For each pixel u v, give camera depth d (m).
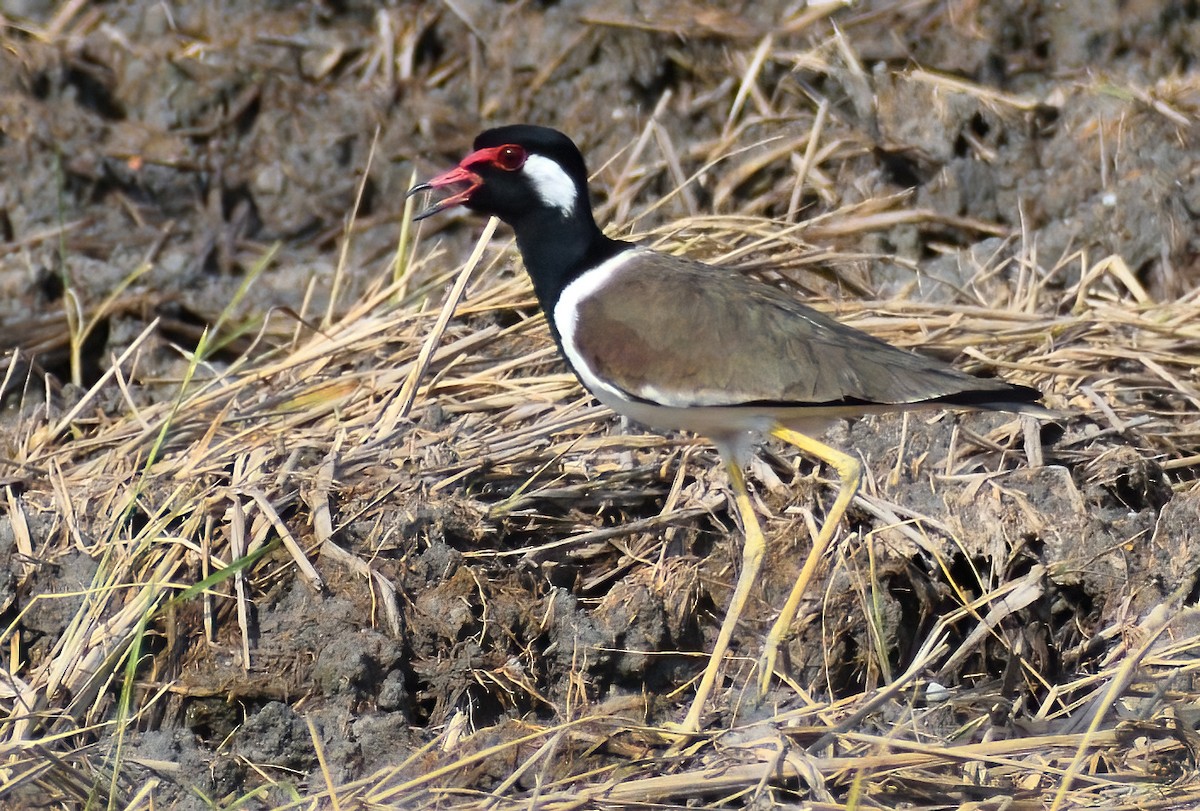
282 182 16.14
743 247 13.47
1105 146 15.14
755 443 11.51
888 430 11.86
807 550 11.02
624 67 16.47
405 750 9.70
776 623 10.30
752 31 16.69
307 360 12.87
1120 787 8.95
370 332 13.03
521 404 12.32
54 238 15.27
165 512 10.91
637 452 11.90
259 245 15.72
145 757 9.56
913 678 10.28
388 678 10.05
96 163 15.83
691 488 11.53
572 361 10.69
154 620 10.27
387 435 11.59
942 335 12.87
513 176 10.71
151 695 10.07
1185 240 14.49
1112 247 14.53
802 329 10.19
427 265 15.10
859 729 9.84
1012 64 16.59
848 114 15.92
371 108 16.50
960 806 8.75
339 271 13.95
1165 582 10.70
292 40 17.41
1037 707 10.41
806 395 9.96
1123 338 13.07
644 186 15.48
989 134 15.55
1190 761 9.13
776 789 9.10
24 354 13.61
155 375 14.05
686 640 10.77
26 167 15.68
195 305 14.81
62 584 10.59
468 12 17.19
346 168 16.28
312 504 10.79
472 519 10.87
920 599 10.75
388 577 10.41
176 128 16.48
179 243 15.66
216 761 9.51
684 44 16.59
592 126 16.39
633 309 10.38
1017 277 14.24
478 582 10.48
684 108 16.28
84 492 11.30
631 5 16.97
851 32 16.75
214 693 10.06
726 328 10.16
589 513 11.47
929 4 16.89
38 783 9.15
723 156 14.65
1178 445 11.91
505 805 9.01
